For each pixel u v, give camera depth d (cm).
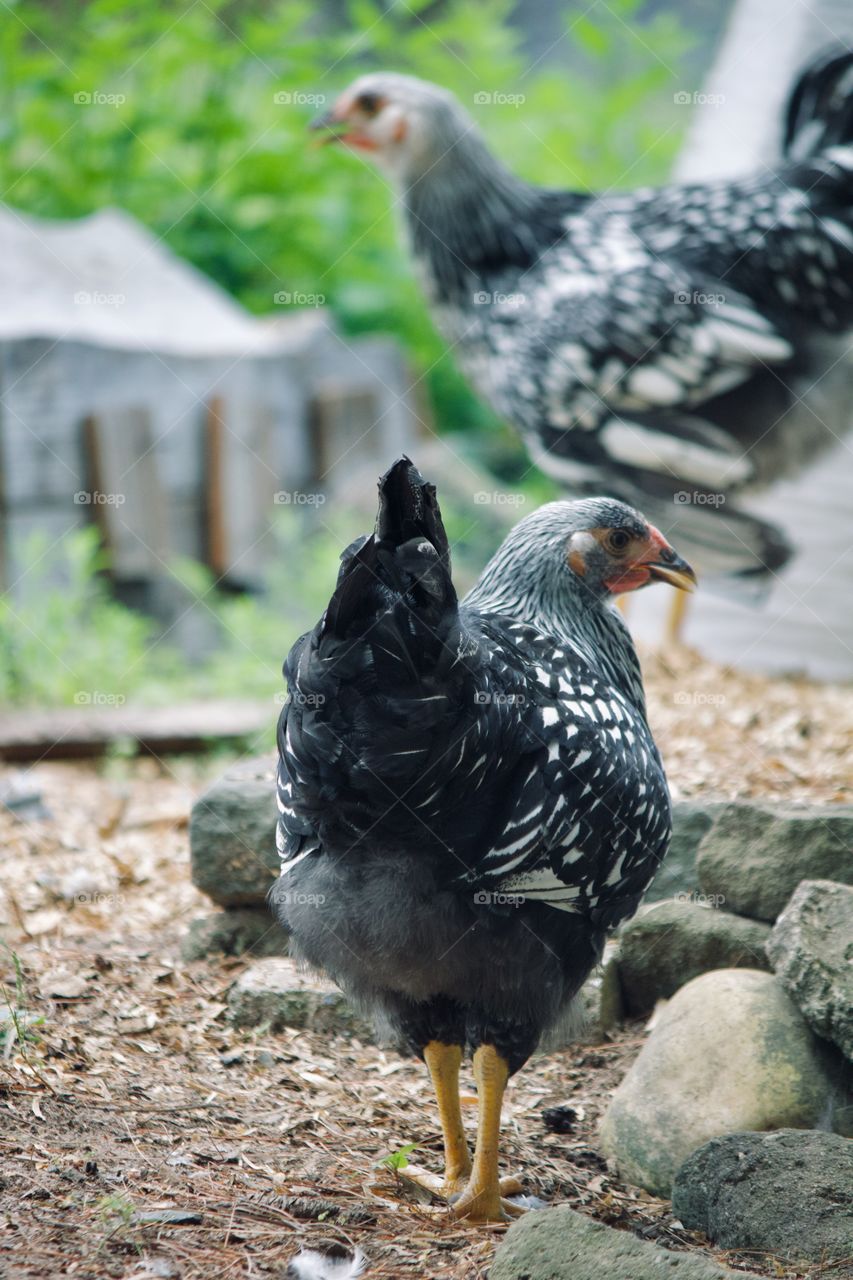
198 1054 388
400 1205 312
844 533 724
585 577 359
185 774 715
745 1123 340
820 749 543
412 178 636
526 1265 269
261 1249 279
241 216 1284
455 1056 333
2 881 512
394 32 1427
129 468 919
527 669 315
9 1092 333
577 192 644
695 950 415
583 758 305
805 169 608
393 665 271
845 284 598
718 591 747
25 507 895
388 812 288
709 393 602
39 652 818
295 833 313
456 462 1132
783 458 621
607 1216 323
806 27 780
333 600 270
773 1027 354
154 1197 295
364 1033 411
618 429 612
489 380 646
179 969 440
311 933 308
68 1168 301
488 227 629
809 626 735
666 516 635
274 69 1325
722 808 446
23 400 890
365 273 1335
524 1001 310
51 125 1233
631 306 591
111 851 555
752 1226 300
